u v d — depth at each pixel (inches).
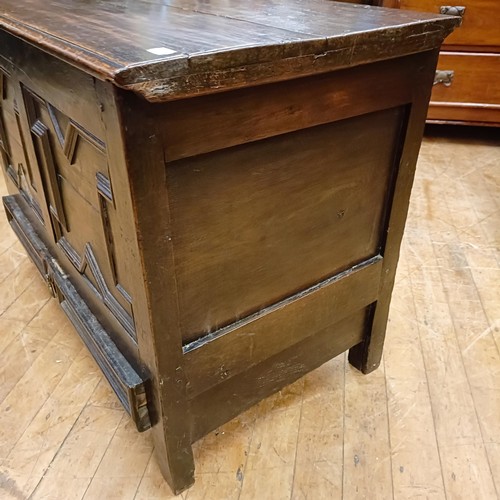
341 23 28.7
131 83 19.7
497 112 86.7
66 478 36.2
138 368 31.9
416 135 33.6
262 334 33.1
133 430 39.9
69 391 43.3
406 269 59.2
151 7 35.5
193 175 25.0
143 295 26.6
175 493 35.0
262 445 38.6
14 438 39.0
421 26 28.2
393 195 35.3
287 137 27.7
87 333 37.4
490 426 40.1
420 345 48.1
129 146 21.9
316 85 26.7
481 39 81.0
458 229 67.4
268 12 33.6
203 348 30.3
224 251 28.6
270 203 29.1
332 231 33.7
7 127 45.9
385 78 29.5
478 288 56.1
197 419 33.4
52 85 28.4
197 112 23.2
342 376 44.8
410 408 41.6
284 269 32.4
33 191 45.1
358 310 39.7
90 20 30.1
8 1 37.7
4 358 46.6
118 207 25.3
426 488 35.5
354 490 35.4
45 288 55.5
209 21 29.8
